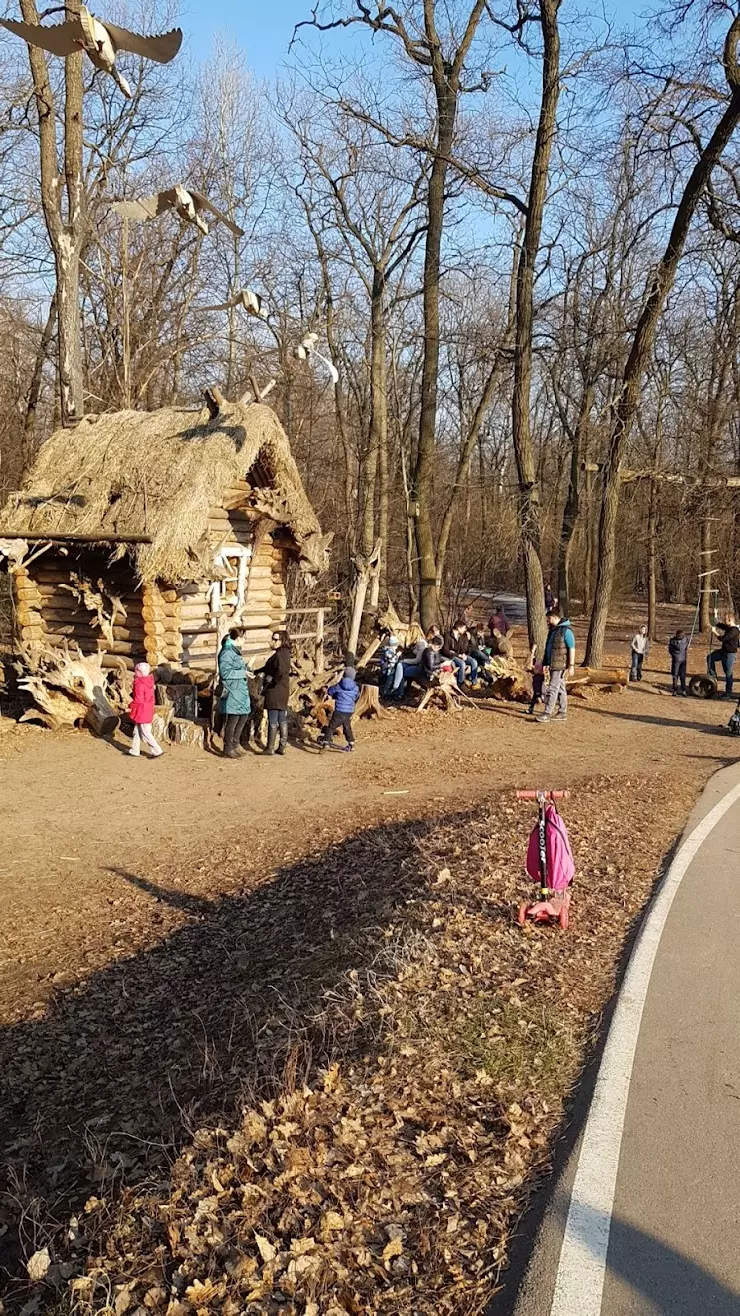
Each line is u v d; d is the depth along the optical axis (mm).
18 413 31188
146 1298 3203
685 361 30453
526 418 21234
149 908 8250
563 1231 3434
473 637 22984
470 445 28609
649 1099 4383
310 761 13938
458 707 18797
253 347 31109
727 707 20859
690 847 8984
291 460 17047
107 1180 4434
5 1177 4758
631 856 8602
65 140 17844
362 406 32719
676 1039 4992
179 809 11203
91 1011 6512
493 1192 3695
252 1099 4457
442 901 7020
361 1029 5078
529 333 21000
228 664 13719
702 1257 3344
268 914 7949
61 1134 5105
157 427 16578
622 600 46219
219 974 6875
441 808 11141
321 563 18297
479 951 6047
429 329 23875
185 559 14500
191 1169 3920
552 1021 5062
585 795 11234
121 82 6125
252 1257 3311
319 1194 3643
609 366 29438
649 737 16688
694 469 28922
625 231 27734
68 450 17141
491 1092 4371
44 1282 3592
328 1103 4270
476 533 41688
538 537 21578
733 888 7684
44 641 16984
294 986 6195
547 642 18281
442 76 22609
